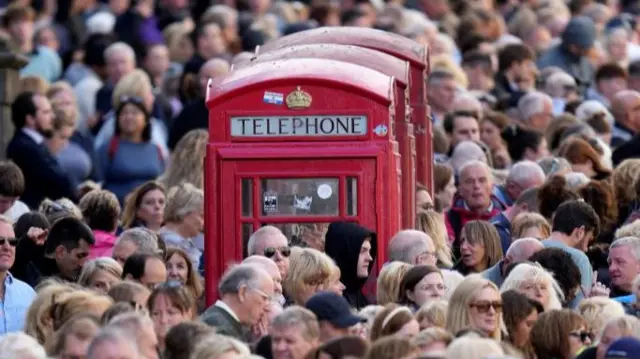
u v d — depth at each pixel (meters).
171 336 41.62
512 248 51.59
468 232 54.50
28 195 65.62
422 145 58.94
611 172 63.69
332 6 89.88
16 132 66.00
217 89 51.16
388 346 38.88
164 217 57.62
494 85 81.12
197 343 40.69
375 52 55.62
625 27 94.69
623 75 81.75
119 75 78.94
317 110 50.97
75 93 78.69
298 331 41.75
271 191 50.94
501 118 71.00
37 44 83.75
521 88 81.00
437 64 78.31
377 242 50.88
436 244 55.66
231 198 50.88
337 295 43.34
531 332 44.75
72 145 69.56
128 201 58.69
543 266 50.56
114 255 51.16
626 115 75.19
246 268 45.56
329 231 50.38
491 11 94.12
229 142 51.00
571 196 58.75
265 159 50.84
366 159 50.84
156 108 76.75
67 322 42.00
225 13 84.81
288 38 59.25
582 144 64.88
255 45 83.25
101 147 70.69
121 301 44.28
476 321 44.81
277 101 50.97
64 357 40.97
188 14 92.56
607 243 58.09
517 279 47.44
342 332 42.97
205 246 51.06
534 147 70.62
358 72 51.56
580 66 86.38
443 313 45.31
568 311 44.62
